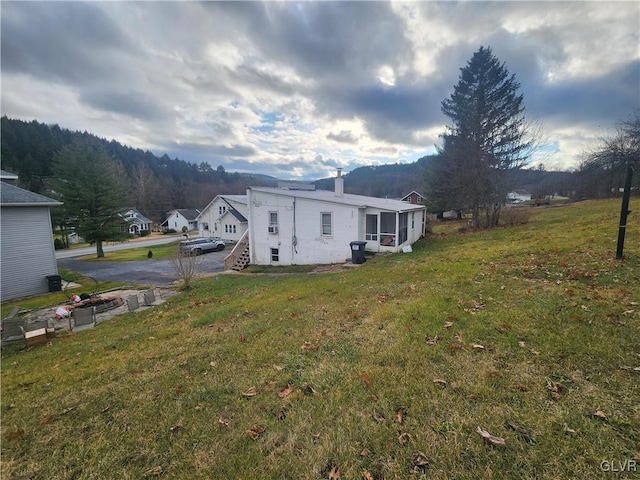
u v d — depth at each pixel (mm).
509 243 10414
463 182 20375
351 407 2510
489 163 19188
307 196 14672
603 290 4570
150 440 2473
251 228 16188
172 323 6742
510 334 3457
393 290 6242
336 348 3697
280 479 1914
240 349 4109
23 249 12781
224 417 2641
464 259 8656
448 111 25250
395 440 2090
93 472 2205
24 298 12344
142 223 50531
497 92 21781
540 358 2902
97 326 7719
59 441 2615
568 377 2574
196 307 8273
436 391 2566
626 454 1772
